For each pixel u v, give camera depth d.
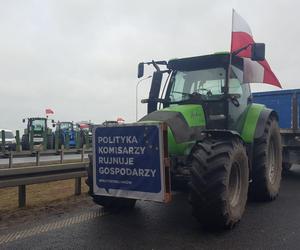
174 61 7.16
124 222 5.92
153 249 4.69
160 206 6.97
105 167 5.86
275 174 7.80
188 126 6.07
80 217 6.29
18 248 4.75
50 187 9.97
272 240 4.99
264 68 7.54
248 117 7.32
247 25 7.15
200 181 5.21
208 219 5.29
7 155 21.72
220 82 6.77
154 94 7.21
